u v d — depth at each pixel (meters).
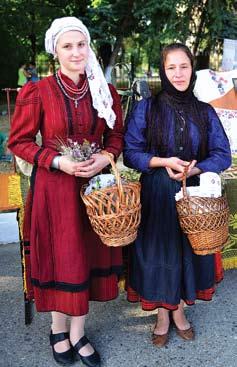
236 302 2.65
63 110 1.82
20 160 2.00
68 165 1.77
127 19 7.84
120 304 2.63
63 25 1.75
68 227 1.89
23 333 2.38
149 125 1.99
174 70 1.90
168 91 1.96
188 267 2.04
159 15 6.85
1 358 2.20
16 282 2.89
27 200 2.01
